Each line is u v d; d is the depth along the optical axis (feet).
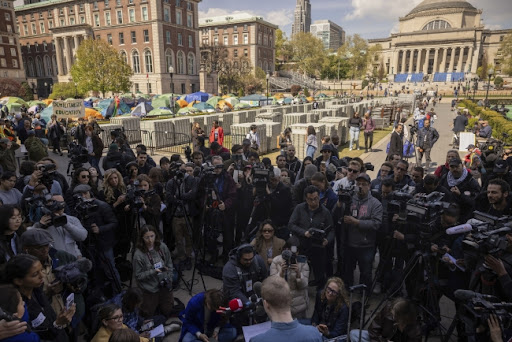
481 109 94.48
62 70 249.96
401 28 381.40
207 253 22.40
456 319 11.54
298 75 336.90
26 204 15.47
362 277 16.93
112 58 159.22
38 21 261.24
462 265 13.12
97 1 222.28
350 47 344.28
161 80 210.59
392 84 303.89
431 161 47.52
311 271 19.58
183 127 64.49
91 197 16.89
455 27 349.00
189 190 20.84
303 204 17.13
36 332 9.48
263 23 307.58
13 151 30.91
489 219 11.20
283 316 7.86
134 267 15.07
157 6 201.87
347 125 64.90
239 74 257.55
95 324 12.62
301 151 49.11
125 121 61.41
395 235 14.61
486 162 22.71
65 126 60.08
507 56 222.89
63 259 12.82
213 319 12.75
